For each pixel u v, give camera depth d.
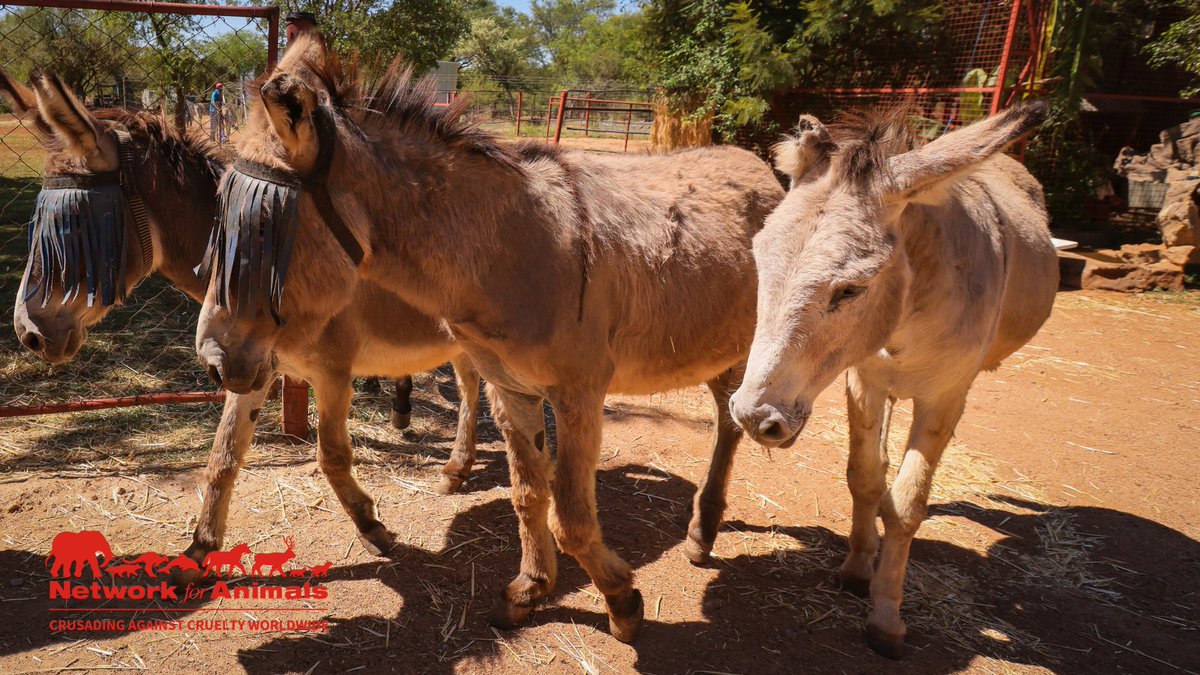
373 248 2.42
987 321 2.85
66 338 2.77
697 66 13.64
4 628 2.87
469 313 2.58
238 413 3.24
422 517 3.86
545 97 28.59
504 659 2.86
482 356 2.79
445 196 2.46
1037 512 4.19
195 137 3.15
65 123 2.62
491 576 3.40
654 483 4.38
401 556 3.51
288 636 2.93
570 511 2.71
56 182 2.76
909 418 5.48
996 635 3.14
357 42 13.81
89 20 5.46
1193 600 3.47
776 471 4.56
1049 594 3.46
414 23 15.72
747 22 12.36
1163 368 6.66
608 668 2.84
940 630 3.15
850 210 2.16
